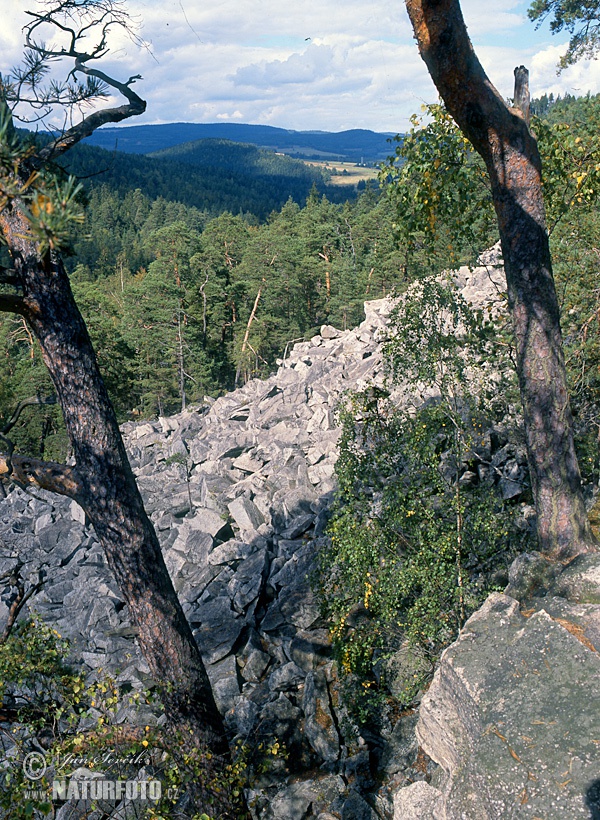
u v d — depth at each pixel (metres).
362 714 11.41
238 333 70.50
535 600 6.81
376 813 10.25
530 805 4.75
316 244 88.56
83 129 7.95
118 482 8.90
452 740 5.87
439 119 9.98
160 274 66.25
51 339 8.52
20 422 43.84
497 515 9.90
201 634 16.06
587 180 10.52
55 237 2.94
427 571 9.44
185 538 20.33
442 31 6.88
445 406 9.78
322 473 22.06
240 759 9.04
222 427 32.47
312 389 30.23
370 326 35.34
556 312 7.59
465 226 10.97
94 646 16.94
